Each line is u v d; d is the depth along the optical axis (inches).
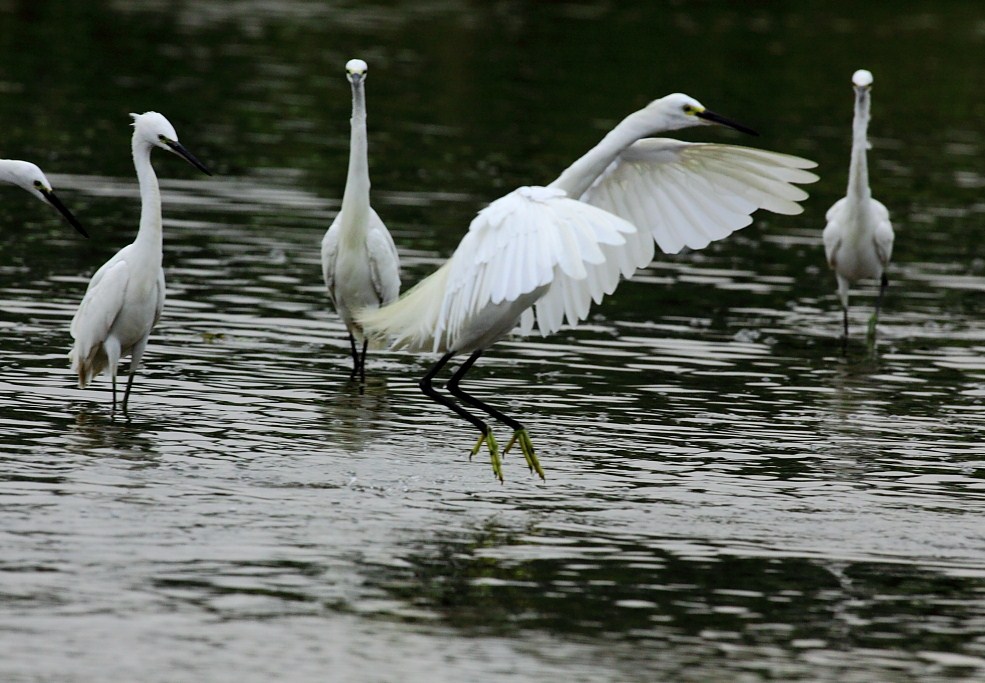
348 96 1325.0
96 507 413.1
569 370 614.5
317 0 2062.0
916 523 434.3
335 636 336.8
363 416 532.7
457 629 343.9
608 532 416.8
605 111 1301.7
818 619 358.6
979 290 812.6
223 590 359.9
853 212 711.7
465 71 1496.1
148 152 514.6
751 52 1708.9
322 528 408.5
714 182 436.8
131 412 515.8
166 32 1660.9
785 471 483.5
